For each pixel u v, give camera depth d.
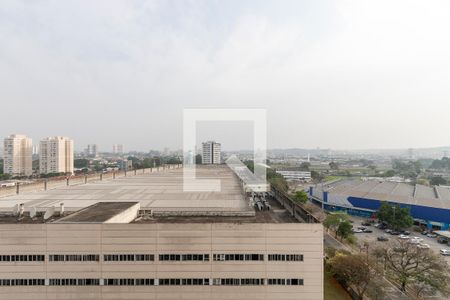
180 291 28.50
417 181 175.75
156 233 28.45
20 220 33.97
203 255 28.61
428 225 77.00
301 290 28.80
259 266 28.73
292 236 28.78
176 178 74.06
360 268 39.81
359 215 94.94
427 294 40.53
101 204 37.25
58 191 52.84
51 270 28.09
